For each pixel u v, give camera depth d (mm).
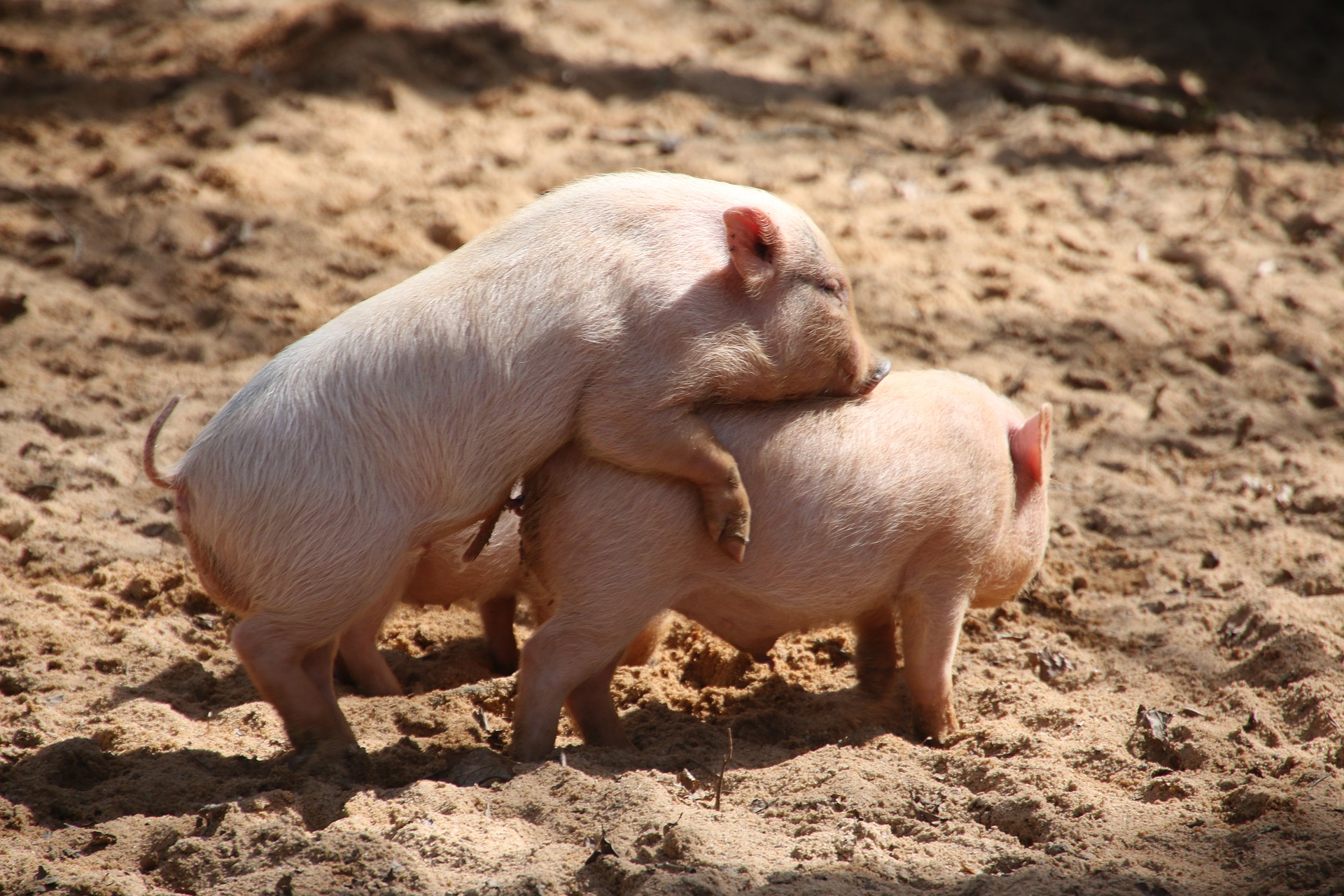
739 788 17438
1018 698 21172
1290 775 17359
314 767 17391
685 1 56250
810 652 23797
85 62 45875
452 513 17781
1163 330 35312
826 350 19109
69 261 34062
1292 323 35938
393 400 17531
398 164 39812
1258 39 59906
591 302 17875
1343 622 23078
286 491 17188
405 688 22500
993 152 45875
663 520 18312
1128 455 30453
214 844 15203
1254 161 46219
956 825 16141
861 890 14297
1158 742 18719
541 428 17750
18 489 26016
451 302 17984
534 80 47094
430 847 15188
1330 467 29641
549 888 14258
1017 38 56750
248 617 17922
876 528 19188
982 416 20391
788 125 46281
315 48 46812
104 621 22734
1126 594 25406
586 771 17875
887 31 56188
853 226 38594
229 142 40156
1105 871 14609
